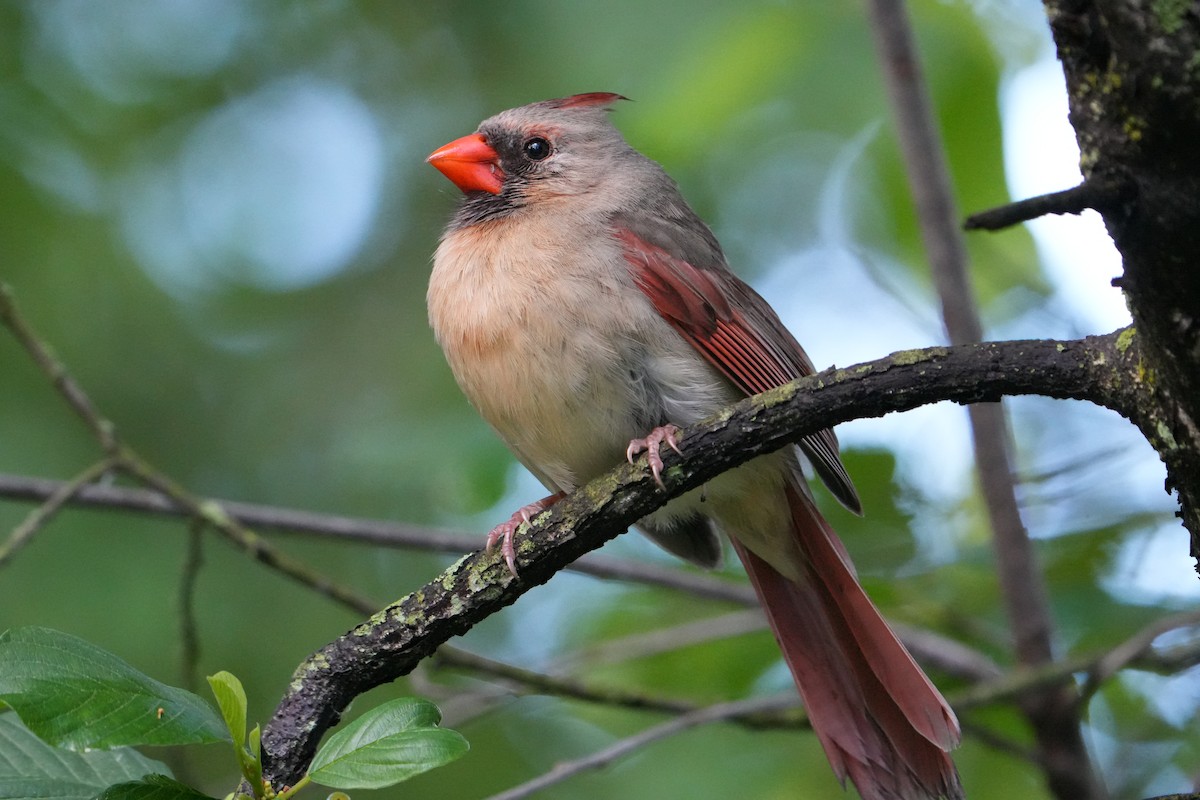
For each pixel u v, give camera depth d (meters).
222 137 14.47
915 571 10.05
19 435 12.25
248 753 4.69
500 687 9.10
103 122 13.75
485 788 11.70
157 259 13.83
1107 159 4.04
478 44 14.34
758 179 12.48
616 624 10.95
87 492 8.52
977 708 8.54
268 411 13.45
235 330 13.90
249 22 14.65
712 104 10.63
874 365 5.35
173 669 11.31
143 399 13.07
